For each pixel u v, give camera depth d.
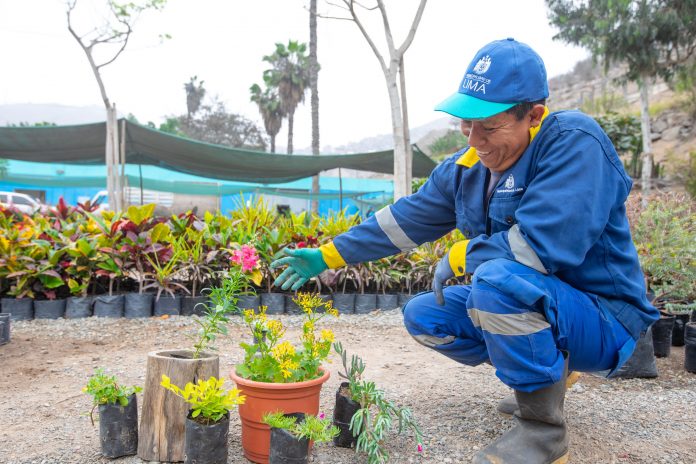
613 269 2.08
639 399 3.08
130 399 2.26
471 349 2.50
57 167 19.86
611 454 2.35
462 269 2.15
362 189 24.08
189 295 5.34
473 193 2.28
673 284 4.36
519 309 1.96
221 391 1.99
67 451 2.31
